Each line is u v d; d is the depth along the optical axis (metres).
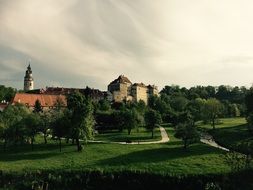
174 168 78.31
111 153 93.06
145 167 79.31
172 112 172.38
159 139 118.50
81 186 74.25
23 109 136.88
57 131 99.75
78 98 106.44
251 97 140.12
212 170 76.38
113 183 74.94
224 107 172.25
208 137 122.19
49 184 74.19
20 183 74.25
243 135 114.56
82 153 94.12
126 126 129.38
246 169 74.94
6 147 106.62
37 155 93.25
